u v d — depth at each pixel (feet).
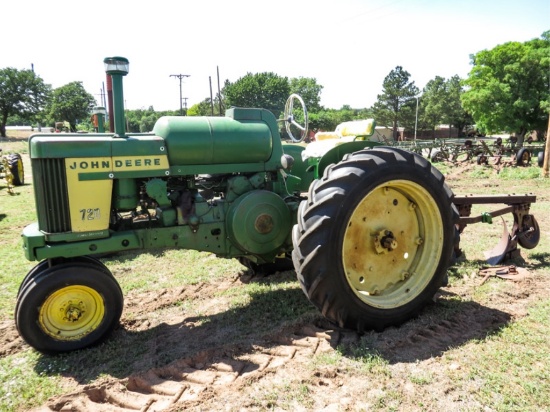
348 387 8.75
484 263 16.57
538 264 16.47
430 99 196.65
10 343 11.39
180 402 8.43
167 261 18.31
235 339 11.11
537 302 12.66
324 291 10.25
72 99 225.35
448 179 45.06
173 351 10.56
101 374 9.60
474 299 13.01
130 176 11.46
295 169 16.21
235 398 8.47
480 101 100.63
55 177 10.69
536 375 8.96
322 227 10.03
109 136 11.63
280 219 12.91
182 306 13.56
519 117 101.91
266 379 9.08
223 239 12.75
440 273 11.80
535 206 27.55
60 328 10.58
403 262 12.00
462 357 9.71
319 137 20.75
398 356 9.86
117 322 11.14
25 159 86.99
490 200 16.43
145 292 14.85
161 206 12.09
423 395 8.41
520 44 99.76
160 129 12.08
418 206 11.91
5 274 16.96
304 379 8.96
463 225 16.37
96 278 10.67
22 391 9.16
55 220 10.80
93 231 11.16
